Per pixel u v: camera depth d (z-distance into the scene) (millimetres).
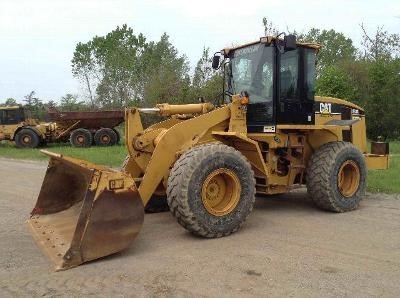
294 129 6711
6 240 5492
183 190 5246
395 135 28484
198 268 4480
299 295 3836
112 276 4289
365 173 7133
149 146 6141
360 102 27797
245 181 5688
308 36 38094
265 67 6598
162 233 5719
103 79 38969
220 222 5473
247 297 3809
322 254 4883
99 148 19719
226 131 6309
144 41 41062
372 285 4047
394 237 5539
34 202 7992
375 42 33406
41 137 22094
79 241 4562
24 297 3859
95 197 4633
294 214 6789
